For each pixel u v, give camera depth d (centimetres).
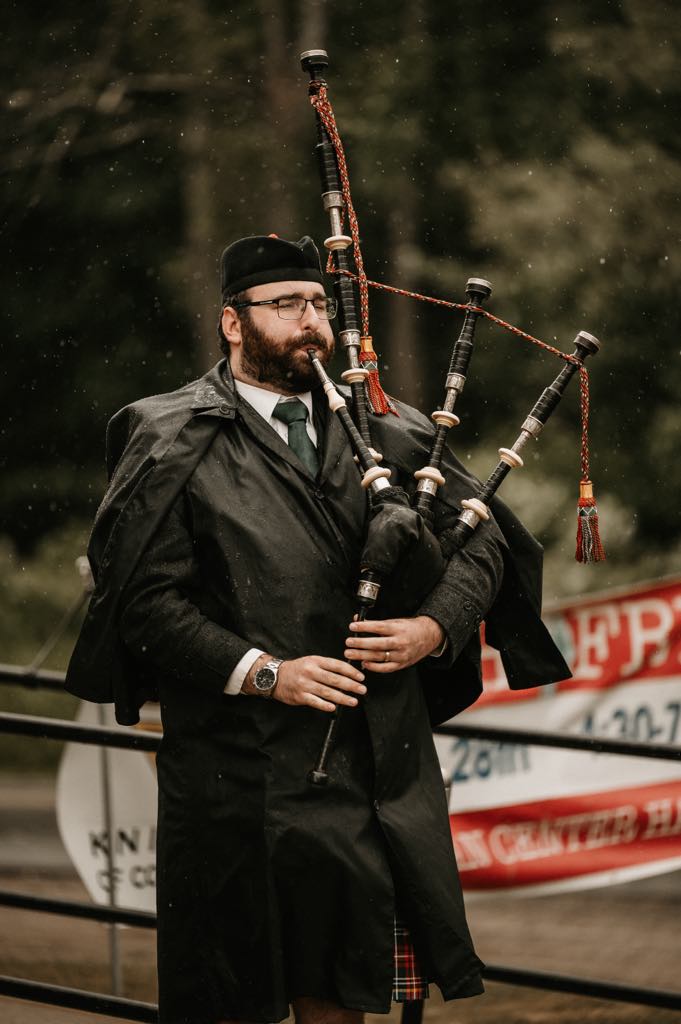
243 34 5300
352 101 5162
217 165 5309
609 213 5022
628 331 5088
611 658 1891
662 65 5291
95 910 1475
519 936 2300
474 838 1848
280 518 1123
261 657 1088
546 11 5347
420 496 1153
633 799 1839
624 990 1387
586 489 1197
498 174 5050
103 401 5838
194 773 1120
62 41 5406
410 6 5328
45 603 5281
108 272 5759
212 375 1185
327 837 1093
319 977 1101
